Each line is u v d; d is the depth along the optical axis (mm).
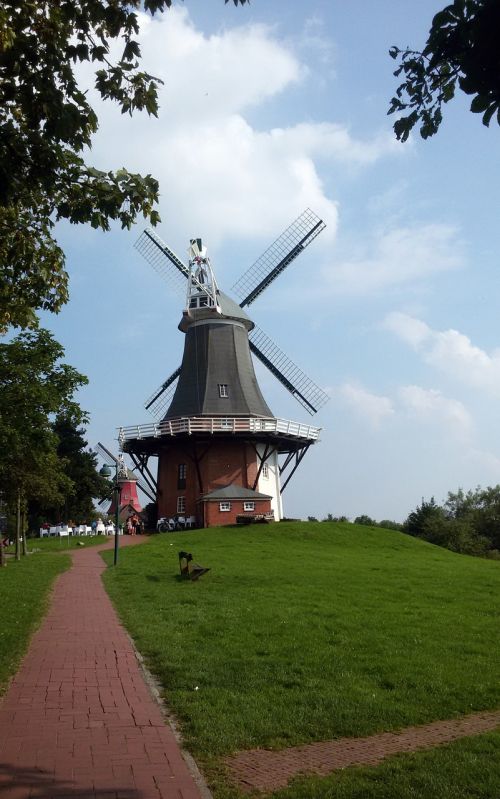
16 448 20344
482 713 9453
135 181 9211
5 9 8070
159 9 7828
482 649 13258
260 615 15969
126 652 12023
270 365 58938
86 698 9172
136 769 6727
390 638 13977
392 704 9438
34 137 8367
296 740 7855
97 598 19062
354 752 7613
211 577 23531
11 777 6438
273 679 10375
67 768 6711
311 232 59094
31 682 9938
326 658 11891
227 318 54281
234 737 7730
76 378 21453
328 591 20797
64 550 40250
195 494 50844
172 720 8352
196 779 6543
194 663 11102
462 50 4941
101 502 73250
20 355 20172
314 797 6168
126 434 50656
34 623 14734
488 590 22484
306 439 53250
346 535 42250
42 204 10477
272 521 47094
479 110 4863
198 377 52906
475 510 96938
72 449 69625
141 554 32844
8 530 58844
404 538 43000
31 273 11602
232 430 48688
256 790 6383
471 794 6391
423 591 21625
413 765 7062
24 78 7922
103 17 8242
